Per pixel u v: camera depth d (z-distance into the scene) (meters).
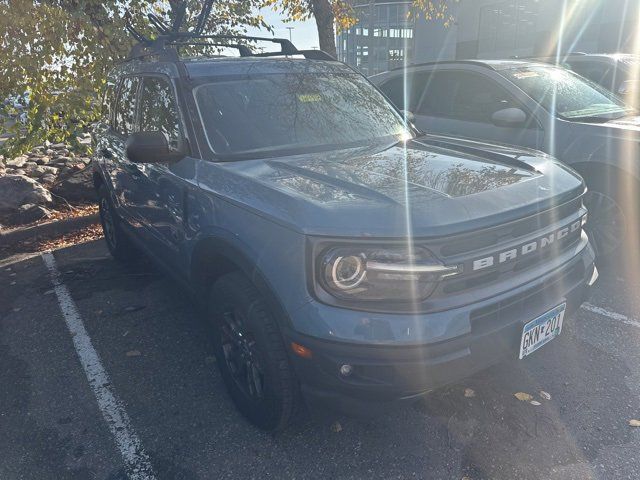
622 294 4.14
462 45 25.05
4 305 4.51
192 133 3.20
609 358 3.34
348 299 2.20
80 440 2.84
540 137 4.64
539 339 2.54
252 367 2.69
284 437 2.78
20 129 6.21
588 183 4.40
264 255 2.41
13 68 5.49
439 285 2.22
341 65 4.25
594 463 2.52
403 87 5.96
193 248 3.05
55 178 8.03
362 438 2.75
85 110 6.15
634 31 18.62
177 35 4.71
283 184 2.58
